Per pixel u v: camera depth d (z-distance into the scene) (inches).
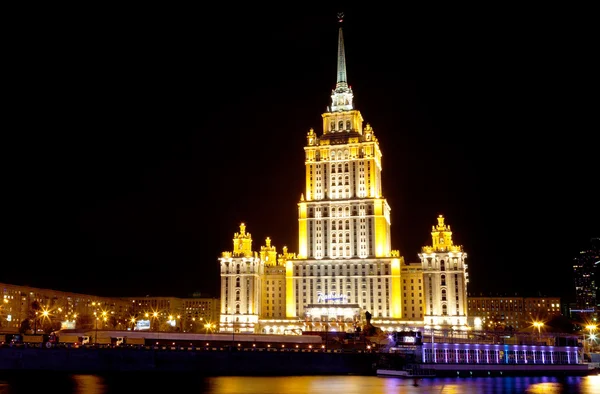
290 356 6486.2
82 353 6309.1
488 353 6250.0
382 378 5890.8
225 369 6407.5
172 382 5378.9
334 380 5644.7
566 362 6461.6
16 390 4734.3
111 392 4630.9
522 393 4630.9
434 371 6038.4
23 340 7145.7
